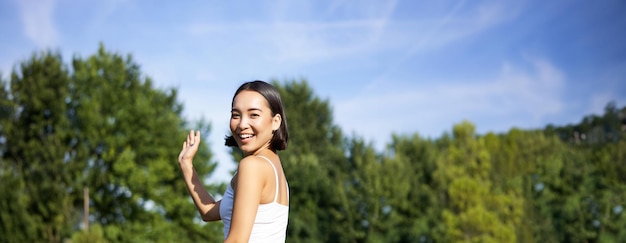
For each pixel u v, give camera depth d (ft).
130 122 100.12
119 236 98.22
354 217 124.47
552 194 142.41
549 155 167.63
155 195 100.17
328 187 128.98
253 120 7.63
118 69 103.91
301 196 128.57
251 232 7.39
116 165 95.35
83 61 103.86
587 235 132.36
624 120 193.88
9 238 90.99
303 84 146.92
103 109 100.27
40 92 97.91
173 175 101.19
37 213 95.86
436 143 166.09
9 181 93.09
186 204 102.37
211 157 104.42
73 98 102.68
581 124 200.34
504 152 165.48
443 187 132.87
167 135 102.53
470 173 114.73
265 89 7.75
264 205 7.44
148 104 101.50
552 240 130.31
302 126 144.46
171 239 100.27
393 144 152.25
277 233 7.52
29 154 96.89
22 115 99.60
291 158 131.03
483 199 111.65
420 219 129.08
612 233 131.64
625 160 147.84
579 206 135.13
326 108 148.25
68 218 95.86
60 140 99.35
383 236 124.36
